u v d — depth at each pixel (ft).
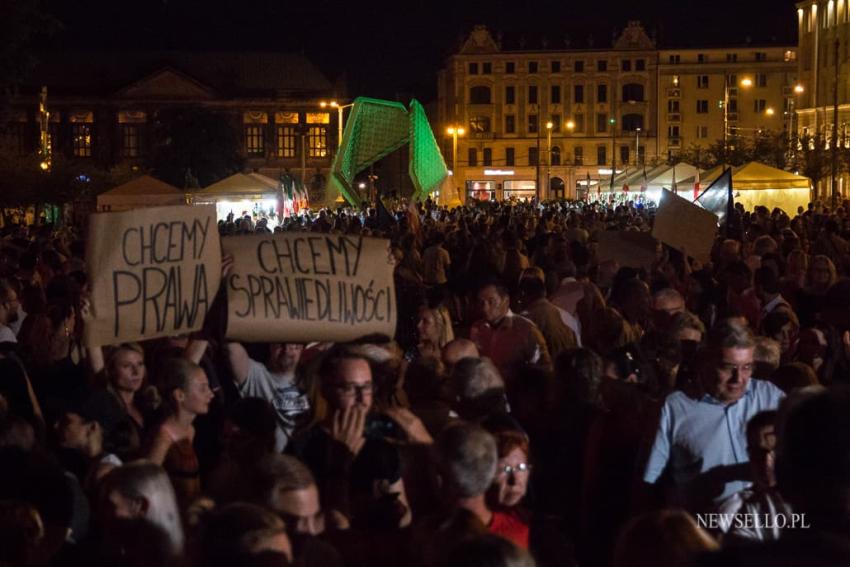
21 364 26.78
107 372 25.57
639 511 21.75
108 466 20.59
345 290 25.35
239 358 25.52
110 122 433.89
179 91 434.30
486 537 12.43
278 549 13.70
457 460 17.54
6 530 16.56
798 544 11.90
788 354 32.71
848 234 82.12
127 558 16.72
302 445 23.40
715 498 21.09
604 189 350.84
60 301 33.42
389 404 23.54
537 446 24.82
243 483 20.34
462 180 439.63
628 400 23.63
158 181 123.95
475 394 23.11
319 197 379.96
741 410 21.36
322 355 25.20
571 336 34.71
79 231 114.42
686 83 428.97
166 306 24.64
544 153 436.76
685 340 28.53
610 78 432.25
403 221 93.30
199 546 13.94
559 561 18.94
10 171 197.67
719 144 271.49
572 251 52.19
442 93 458.09
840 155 239.30
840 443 12.10
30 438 19.92
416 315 36.91
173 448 22.20
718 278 48.67
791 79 423.23
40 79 435.53
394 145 100.48
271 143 442.91
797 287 45.37
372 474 19.57
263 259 25.21
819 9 331.36
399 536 19.02
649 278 46.42
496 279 31.99
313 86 450.71
